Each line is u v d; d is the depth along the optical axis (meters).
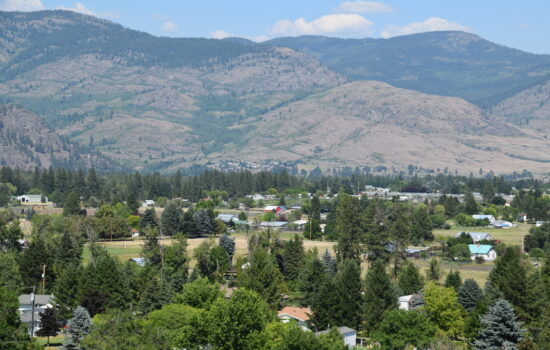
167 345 102.81
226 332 100.44
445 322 135.25
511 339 118.19
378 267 141.50
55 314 137.50
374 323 133.62
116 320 103.69
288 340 100.56
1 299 96.56
